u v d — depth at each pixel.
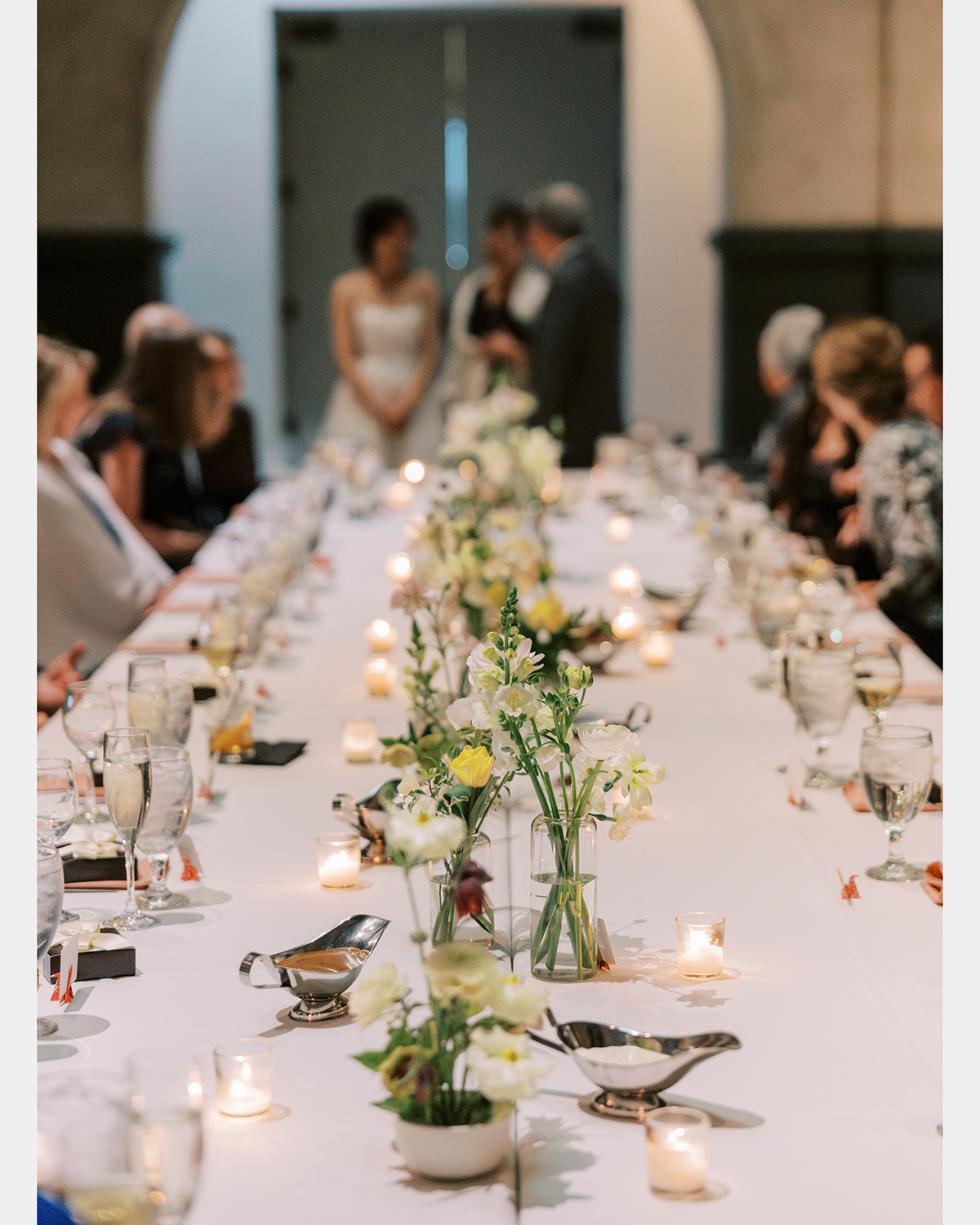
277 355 9.16
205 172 8.95
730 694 2.63
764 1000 1.33
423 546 2.58
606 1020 1.29
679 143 8.98
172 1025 1.28
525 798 1.99
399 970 1.38
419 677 1.85
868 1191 1.01
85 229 7.80
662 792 2.04
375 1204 0.99
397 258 8.57
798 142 7.95
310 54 9.02
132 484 5.35
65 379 3.94
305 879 1.68
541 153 9.12
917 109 7.78
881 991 1.35
